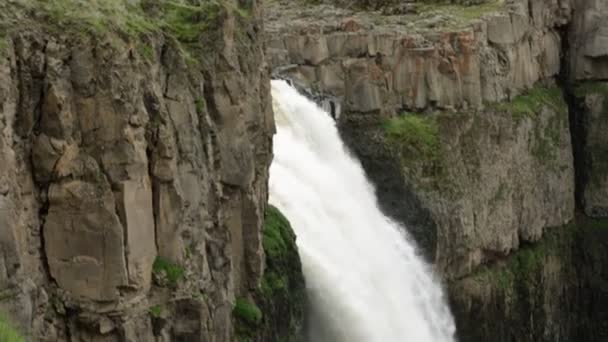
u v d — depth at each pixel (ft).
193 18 184.85
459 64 330.54
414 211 305.12
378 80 316.60
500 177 338.54
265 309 199.82
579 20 386.52
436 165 313.94
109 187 153.48
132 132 155.84
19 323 138.82
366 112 313.94
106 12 161.48
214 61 183.73
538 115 359.05
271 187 252.42
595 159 383.04
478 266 328.70
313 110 294.25
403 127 314.76
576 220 383.04
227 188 189.16
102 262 153.28
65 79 150.82
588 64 385.70
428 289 294.66
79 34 152.56
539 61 377.50
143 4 177.47
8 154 141.28
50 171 149.79
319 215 262.26
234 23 191.52
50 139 149.18
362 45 317.01
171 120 167.53
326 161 289.12
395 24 343.87
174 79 169.37
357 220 276.21
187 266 167.84
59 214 151.23
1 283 136.87
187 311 166.91
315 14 362.12
